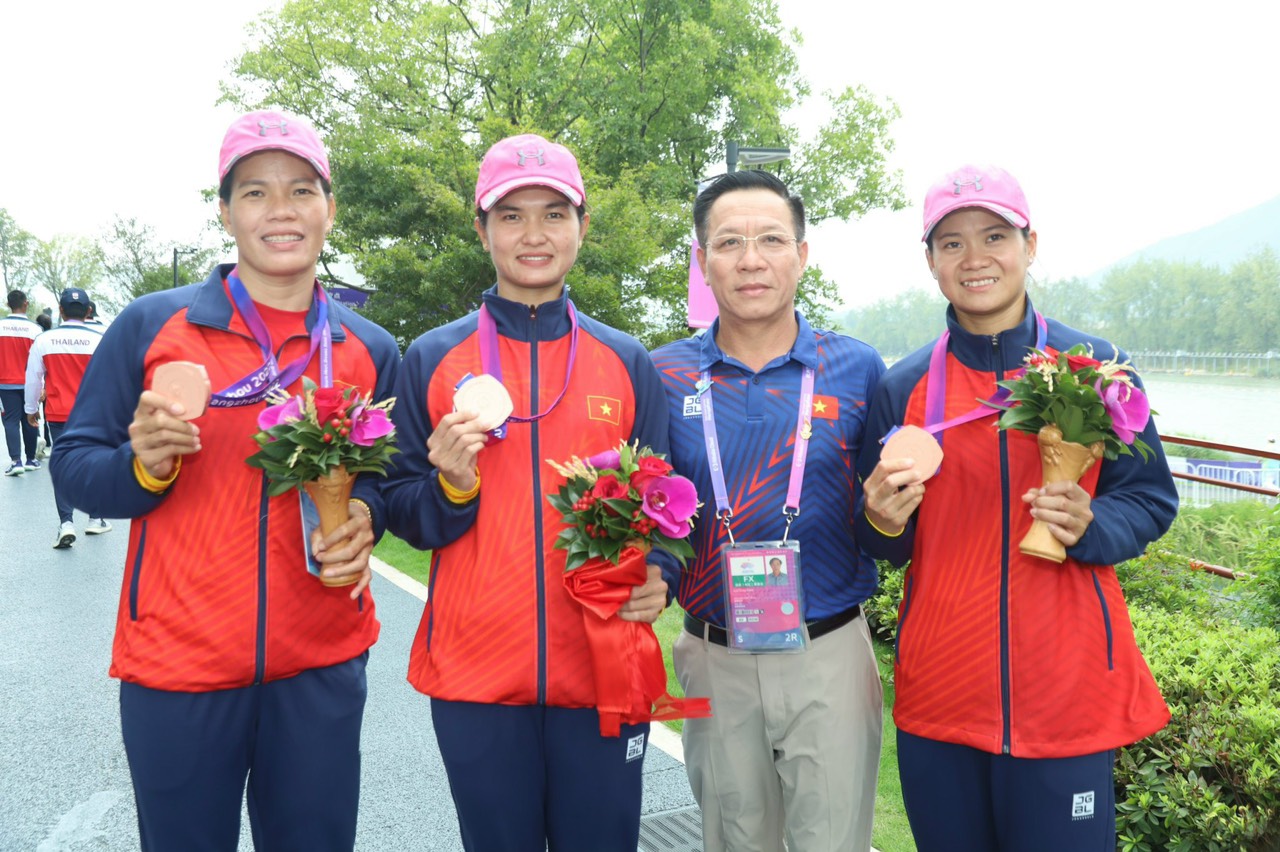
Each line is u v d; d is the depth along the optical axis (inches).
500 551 89.1
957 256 89.9
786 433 99.8
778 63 915.4
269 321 91.7
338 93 765.9
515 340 95.4
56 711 178.9
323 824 91.9
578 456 92.0
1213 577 232.5
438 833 135.7
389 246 527.8
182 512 86.7
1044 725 83.6
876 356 107.1
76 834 134.4
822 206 913.5
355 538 86.4
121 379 88.9
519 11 786.2
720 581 100.1
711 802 103.1
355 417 81.7
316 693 90.9
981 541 88.1
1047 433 81.0
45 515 377.1
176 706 84.7
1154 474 88.7
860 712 100.1
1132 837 108.2
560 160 93.5
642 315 576.4
